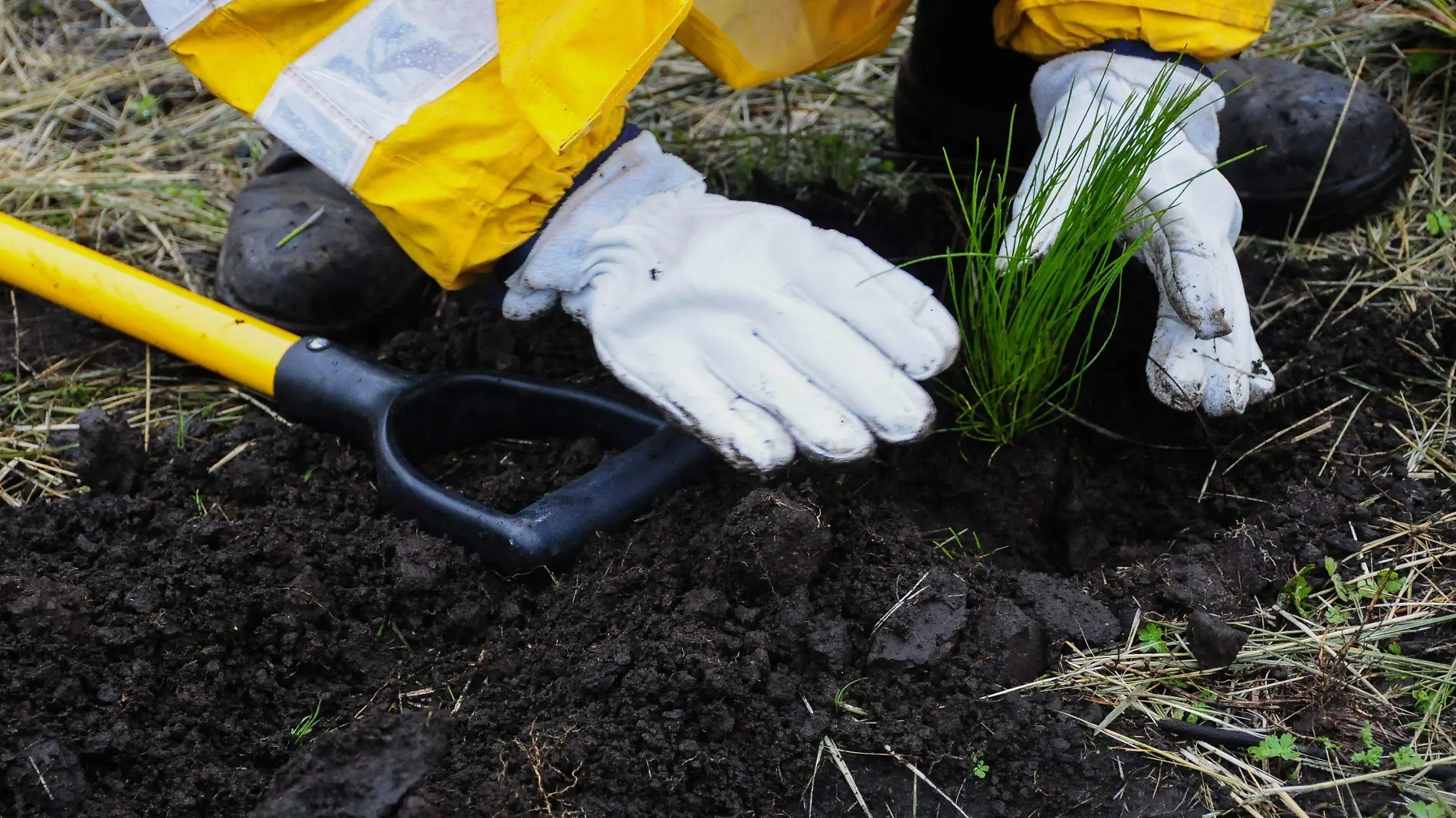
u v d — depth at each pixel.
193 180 2.51
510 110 1.46
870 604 1.50
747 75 1.92
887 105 2.68
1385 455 1.77
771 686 1.43
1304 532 1.65
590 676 1.41
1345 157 2.14
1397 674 1.46
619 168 1.62
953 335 1.48
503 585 1.59
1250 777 1.36
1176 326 1.64
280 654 1.50
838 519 1.60
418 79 1.45
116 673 1.45
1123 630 1.53
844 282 1.52
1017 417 1.73
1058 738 1.39
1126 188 1.51
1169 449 1.81
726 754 1.38
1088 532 1.74
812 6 1.90
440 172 1.48
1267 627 1.54
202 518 1.70
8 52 2.92
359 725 1.26
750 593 1.50
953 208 2.26
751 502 1.48
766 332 1.52
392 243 2.06
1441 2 2.38
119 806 1.35
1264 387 1.64
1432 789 1.31
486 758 1.38
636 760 1.36
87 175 2.49
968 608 1.50
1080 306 1.61
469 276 1.65
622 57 1.42
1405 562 1.60
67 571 1.59
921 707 1.42
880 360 1.49
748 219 1.58
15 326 2.13
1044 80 1.77
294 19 1.45
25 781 1.32
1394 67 2.56
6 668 1.43
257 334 1.87
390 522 1.66
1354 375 1.91
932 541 1.65
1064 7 1.64
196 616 1.50
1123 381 1.89
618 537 1.60
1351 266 2.11
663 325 1.55
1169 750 1.39
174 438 1.88
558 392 1.74
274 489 1.76
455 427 1.80
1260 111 2.15
